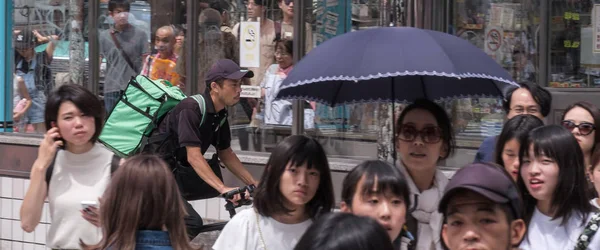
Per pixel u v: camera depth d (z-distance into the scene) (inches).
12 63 719.1
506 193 236.5
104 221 286.4
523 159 304.2
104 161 356.2
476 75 309.0
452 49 317.4
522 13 551.5
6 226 681.6
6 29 716.0
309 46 592.1
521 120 331.6
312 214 313.4
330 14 583.2
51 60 702.5
